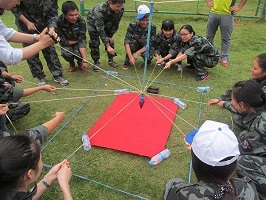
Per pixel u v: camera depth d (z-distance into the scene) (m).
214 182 1.40
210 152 1.37
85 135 3.02
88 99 3.79
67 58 4.33
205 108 3.61
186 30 4.07
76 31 4.19
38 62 3.95
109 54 4.57
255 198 1.53
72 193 2.40
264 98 2.34
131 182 2.52
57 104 3.67
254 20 7.21
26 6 3.52
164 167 2.69
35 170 1.49
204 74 4.27
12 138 1.42
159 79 4.33
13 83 3.31
